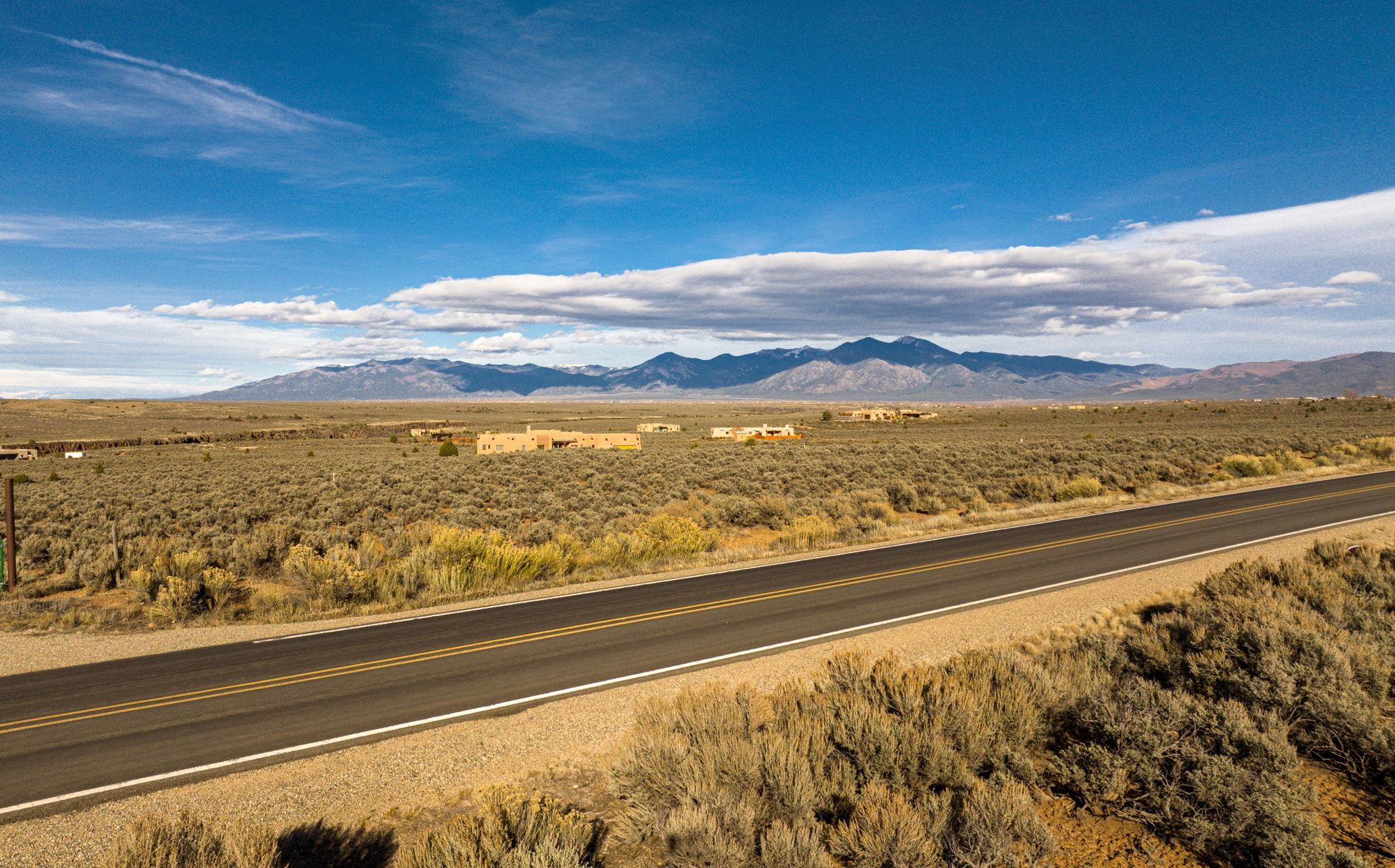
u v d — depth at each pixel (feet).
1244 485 112.47
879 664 30.76
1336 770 24.00
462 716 31.83
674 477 152.56
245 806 24.03
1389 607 38.14
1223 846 20.06
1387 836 20.15
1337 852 18.95
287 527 85.61
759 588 55.98
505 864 17.63
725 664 38.17
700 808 19.66
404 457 229.25
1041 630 43.06
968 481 134.51
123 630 47.67
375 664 38.93
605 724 30.60
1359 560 50.70
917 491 119.55
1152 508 93.71
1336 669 26.68
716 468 169.58
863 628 44.52
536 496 125.70
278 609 52.54
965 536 77.92
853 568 62.85
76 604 56.59
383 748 28.53
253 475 166.20
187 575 58.29
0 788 25.38
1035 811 20.57
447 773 26.48
